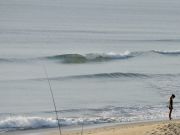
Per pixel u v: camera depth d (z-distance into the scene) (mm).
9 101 78062
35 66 114000
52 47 146625
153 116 68188
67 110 71938
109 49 150125
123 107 74250
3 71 105188
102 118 66188
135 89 90375
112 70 112562
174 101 79000
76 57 123125
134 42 169375
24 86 90125
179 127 49281
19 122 63344
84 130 58906
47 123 63281
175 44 169250
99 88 90875
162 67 118500
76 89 89312
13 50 134875
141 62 126500
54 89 88625
